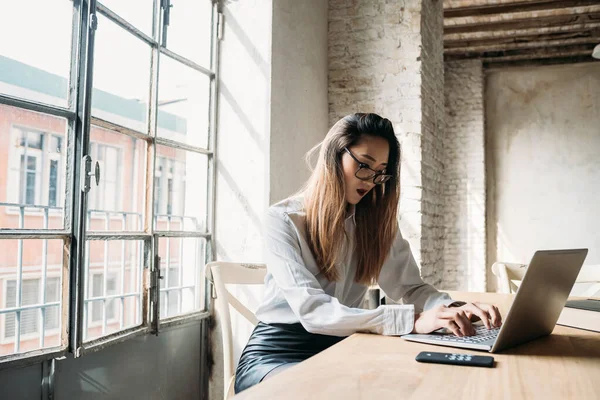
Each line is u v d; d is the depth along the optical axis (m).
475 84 7.87
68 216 2.06
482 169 7.76
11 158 1.93
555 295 1.23
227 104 3.19
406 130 3.91
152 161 2.62
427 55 4.19
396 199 1.66
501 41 7.50
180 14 2.87
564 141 7.70
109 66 2.34
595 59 7.50
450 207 7.88
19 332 2.05
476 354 1.10
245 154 3.13
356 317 1.32
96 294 3.65
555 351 1.14
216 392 3.06
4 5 1.86
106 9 2.27
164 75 2.77
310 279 1.46
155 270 2.61
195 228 3.09
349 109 4.06
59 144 2.08
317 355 1.08
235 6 3.21
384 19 4.02
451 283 7.80
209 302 3.09
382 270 1.77
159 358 2.65
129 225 2.64
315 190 1.55
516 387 0.85
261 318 1.59
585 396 0.81
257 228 3.06
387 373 0.93
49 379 1.97
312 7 3.80
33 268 2.08
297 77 3.50
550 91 7.82
